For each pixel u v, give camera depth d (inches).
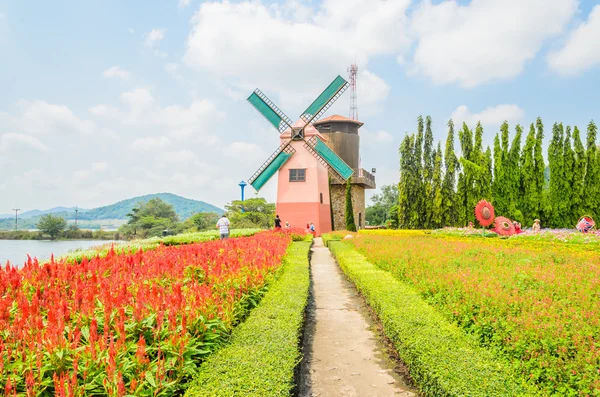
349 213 1503.4
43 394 135.4
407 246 597.0
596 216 1259.2
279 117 1407.5
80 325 175.9
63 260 311.0
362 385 230.5
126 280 237.3
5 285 221.9
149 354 164.6
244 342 206.7
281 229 1048.8
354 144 1660.9
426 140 1338.6
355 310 396.2
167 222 2999.5
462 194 1286.9
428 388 181.6
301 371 251.0
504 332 202.4
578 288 273.6
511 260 423.2
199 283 279.4
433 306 299.1
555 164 1301.7
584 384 148.1
